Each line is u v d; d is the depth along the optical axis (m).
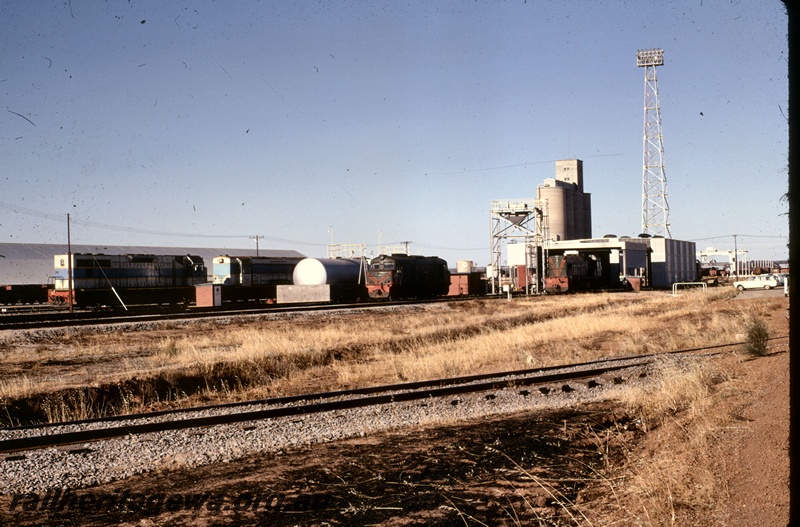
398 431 11.00
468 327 31.58
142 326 30.52
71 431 11.52
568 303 48.22
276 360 21.23
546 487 7.77
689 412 11.12
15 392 15.03
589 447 9.91
